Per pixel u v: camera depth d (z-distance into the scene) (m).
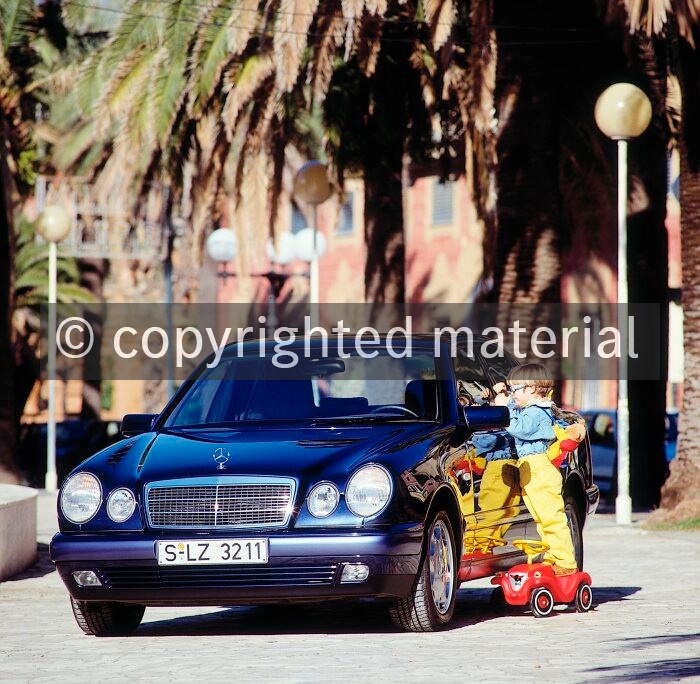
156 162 48.66
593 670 16.48
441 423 21.19
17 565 30.58
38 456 71.38
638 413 54.41
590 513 25.19
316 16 44.19
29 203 97.50
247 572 19.11
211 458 19.86
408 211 97.62
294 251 58.22
